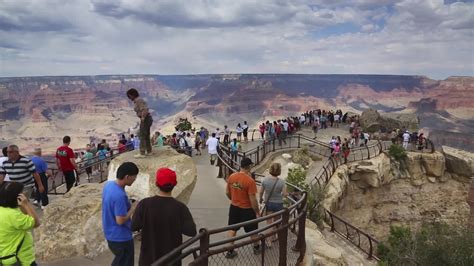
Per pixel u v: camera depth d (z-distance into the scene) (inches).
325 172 958.4
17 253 202.5
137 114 394.3
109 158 634.8
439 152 1203.9
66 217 305.4
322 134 1397.6
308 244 347.9
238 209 283.1
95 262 292.0
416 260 637.9
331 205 848.3
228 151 732.0
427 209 1160.8
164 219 189.6
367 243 1000.9
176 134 949.2
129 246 220.4
